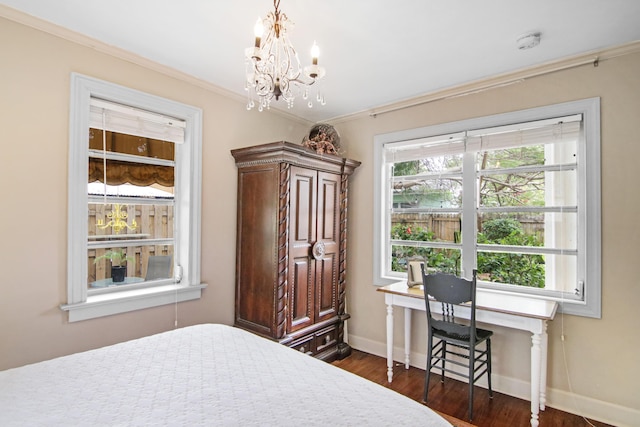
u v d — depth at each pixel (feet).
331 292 10.15
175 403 3.59
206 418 3.32
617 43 6.77
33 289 6.07
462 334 7.41
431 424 3.35
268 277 8.52
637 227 6.80
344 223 10.57
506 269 8.68
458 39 6.65
